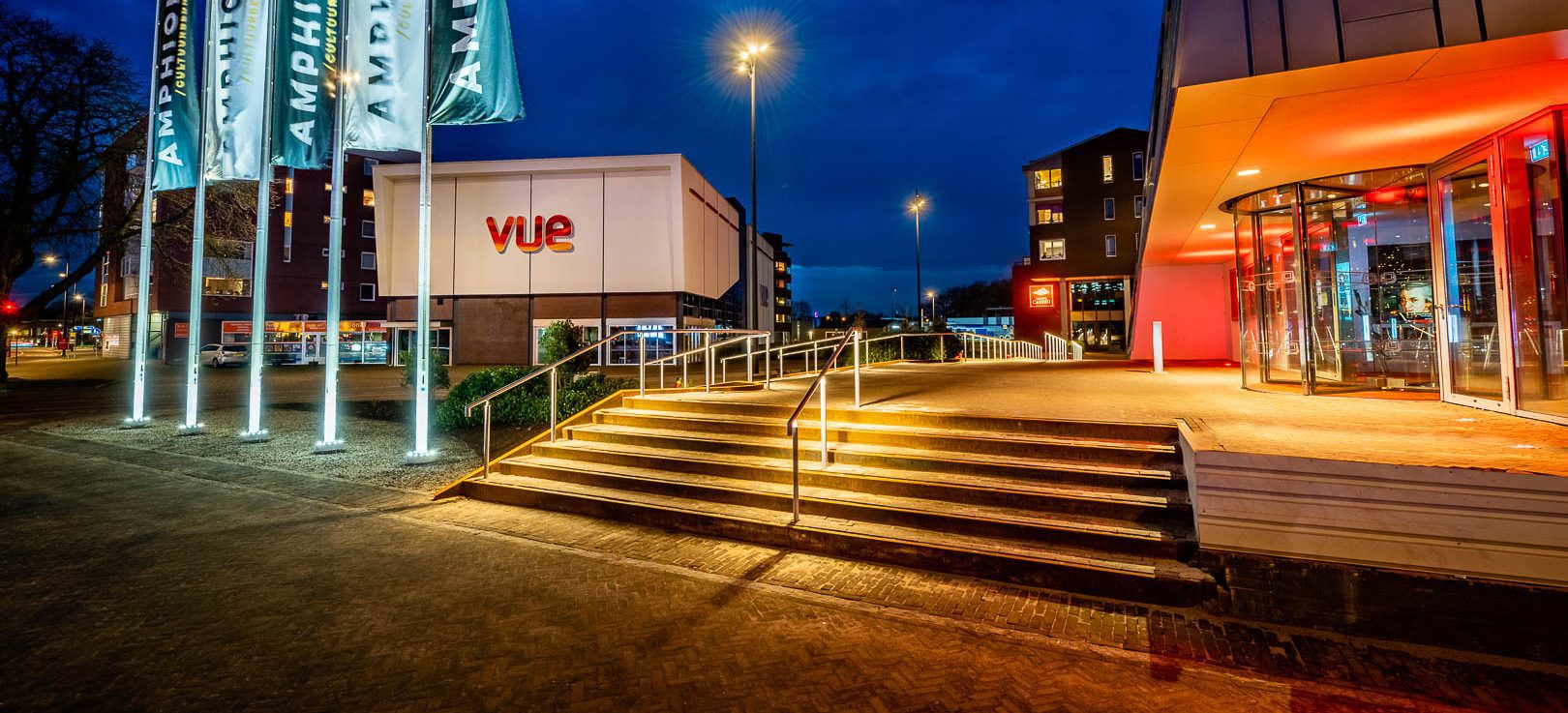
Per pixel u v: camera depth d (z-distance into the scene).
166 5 11.16
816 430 6.56
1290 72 5.21
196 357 11.12
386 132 8.70
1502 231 6.32
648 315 33.66
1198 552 4.01
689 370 28.42
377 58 8.67
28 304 21.86
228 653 3.40
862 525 5.09
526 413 10.41
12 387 20.91
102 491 7.04
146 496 6.83
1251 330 9.56
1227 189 8.92
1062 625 3.73
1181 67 5.54
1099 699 2.96
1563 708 2.88
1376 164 7.67
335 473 7.83
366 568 4.73
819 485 5.77
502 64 8.41
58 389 20.62
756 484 5.98
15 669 3.20
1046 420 5.93
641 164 33.00
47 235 20.50
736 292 46.94
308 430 11.08
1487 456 4.00
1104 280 38.88
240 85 10.29
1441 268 7.38
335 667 3.26
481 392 10.79
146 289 11.97
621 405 8.62
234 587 4.34
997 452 5.75
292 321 39.84
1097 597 4.09
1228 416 6.10
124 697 2.96
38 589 4.27
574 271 34.03
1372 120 6.19
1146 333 17.84
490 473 7.29
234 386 21.78
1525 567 3.30
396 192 34.94
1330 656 3.34
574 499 6.24
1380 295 9.34
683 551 5.10
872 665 3.28
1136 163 37.53
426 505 6.54
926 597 4.14
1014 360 20.53
